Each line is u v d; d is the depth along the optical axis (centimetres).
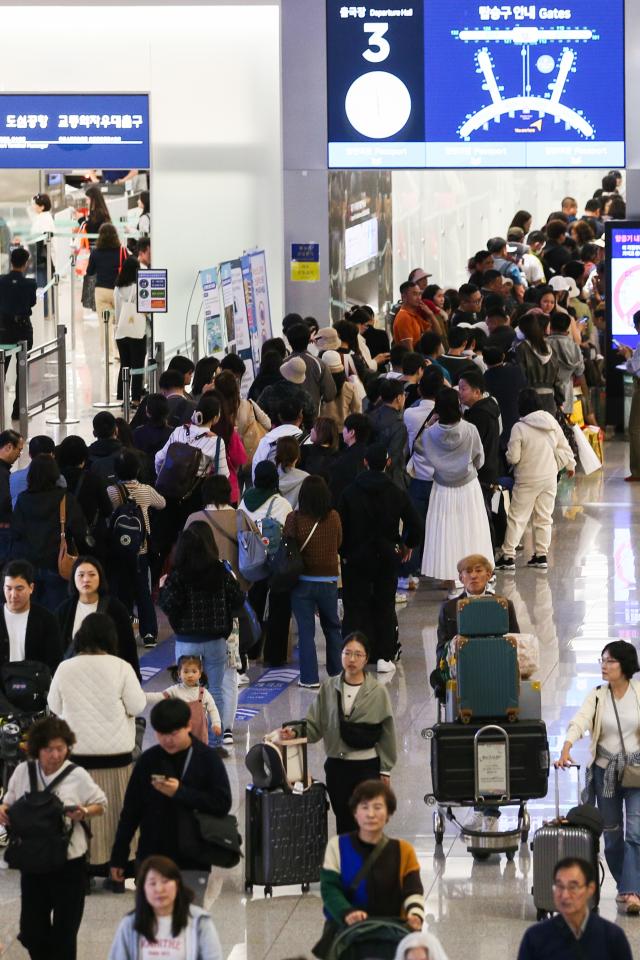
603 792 2202
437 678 2425
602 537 4397
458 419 3647
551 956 1681
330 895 1752
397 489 3164
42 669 2369
